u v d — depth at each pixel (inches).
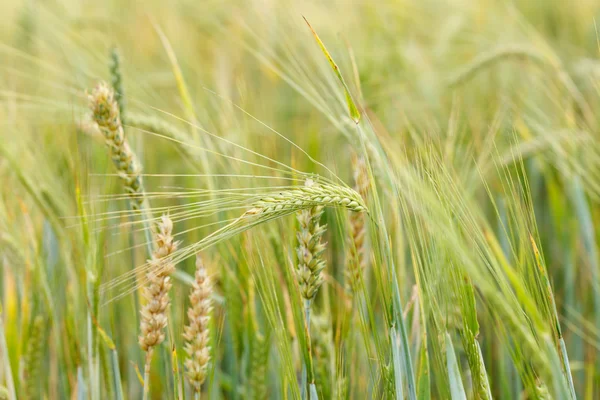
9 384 35.8
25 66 56.8
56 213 39.6
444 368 33.4
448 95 58.1
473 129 44.3
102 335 34.8
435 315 33.2
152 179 49.3
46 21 60.1
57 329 38.5
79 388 36.3
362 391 37.3
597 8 79.9
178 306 36.0
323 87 40.2
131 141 41.4
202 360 32.9
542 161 47.7
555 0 85.9
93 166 40.7
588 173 44.7
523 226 33.2
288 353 33.4
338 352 35.3
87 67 50.1
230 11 71.8
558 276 46.4
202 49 74.2
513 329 33.8
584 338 42.5
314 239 32.3
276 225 37.6
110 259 40.9
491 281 32.1
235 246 38.0
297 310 33.1
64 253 38.7
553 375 30.6
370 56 65.6
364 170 34.5
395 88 57.6
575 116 48.0
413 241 32.9
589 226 42.8
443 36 71.6
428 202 32.4
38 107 44.0
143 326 32.5
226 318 40.3
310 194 31.2
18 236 40.3
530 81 58.4
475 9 74.9
